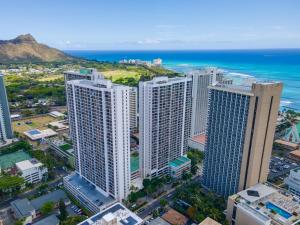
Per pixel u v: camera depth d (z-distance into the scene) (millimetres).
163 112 193000
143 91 182625
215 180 184125
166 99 191000
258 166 161625
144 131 193375
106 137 159750
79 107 172375
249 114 150125
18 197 192750
